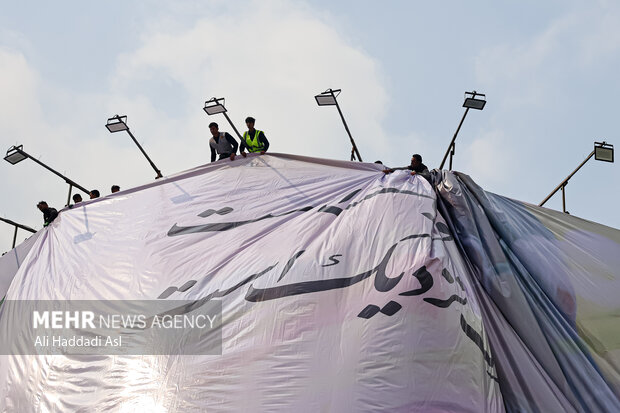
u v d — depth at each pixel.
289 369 10.31
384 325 10.61
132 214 14.98
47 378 11.73
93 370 11.48
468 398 10.11
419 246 11.89
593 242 14.37
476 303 11.55
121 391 10.86
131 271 13.14
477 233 13.30
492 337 11.48
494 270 12.59
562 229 14.62
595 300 12.87
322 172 15.28
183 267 12.85
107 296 12.75
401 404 9.80
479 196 14.29
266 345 10.70
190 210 14.56
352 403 9.78
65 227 15.49
